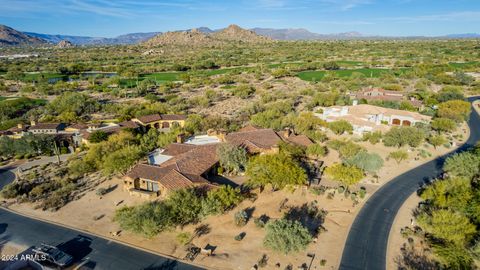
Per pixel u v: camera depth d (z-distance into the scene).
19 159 77.81
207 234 43.69
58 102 127.44
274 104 114.69
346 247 41.22
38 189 57.31
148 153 69.31
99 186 59.62
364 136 81.94
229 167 60.84
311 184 57.94
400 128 80.44
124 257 39.75
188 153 61.75
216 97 148.00
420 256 39.41
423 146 79.38
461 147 79.56
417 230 44.28
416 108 110.00
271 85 170.88
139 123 97.69
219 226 45.31
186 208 44.00
